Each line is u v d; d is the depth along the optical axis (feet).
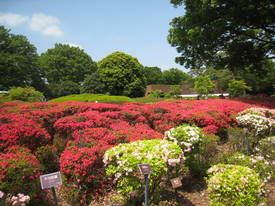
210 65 52.90
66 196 10.55
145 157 9.03
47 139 14.92
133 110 23.11
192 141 12.28
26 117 17.94
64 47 163.43
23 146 12.78
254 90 84.38
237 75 84.79
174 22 47.83
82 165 10.32
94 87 113.50
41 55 168.96
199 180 12.83
